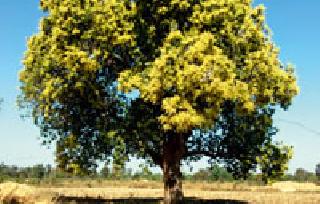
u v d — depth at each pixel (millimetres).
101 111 37906
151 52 36500
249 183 89000
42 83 37781
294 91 38312
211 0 35625
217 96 33344
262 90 37125
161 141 39250
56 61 35906
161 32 36938
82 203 39531
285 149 40656
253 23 37250
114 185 75250
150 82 33625
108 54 35625
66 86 35969
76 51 34812
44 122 40125
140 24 36469
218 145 41125
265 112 40188
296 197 51719
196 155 42281
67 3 35969
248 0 37719
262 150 40312
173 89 34094
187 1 35750
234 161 41781
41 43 37438
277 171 40719
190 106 33219
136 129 38062
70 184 73500
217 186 74625
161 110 35969
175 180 38750
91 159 38469
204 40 33344
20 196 35531
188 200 46438
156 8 36312
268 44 38312
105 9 35469
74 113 38562
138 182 80562
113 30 35156
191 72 32562
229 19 36219
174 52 33594
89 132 38812
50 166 99250
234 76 33844
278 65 38156
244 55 37062
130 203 41750
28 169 96688
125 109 37750
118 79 34812
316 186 82562
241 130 40312
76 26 35531
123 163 37500
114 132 36875
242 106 35812
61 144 38594
